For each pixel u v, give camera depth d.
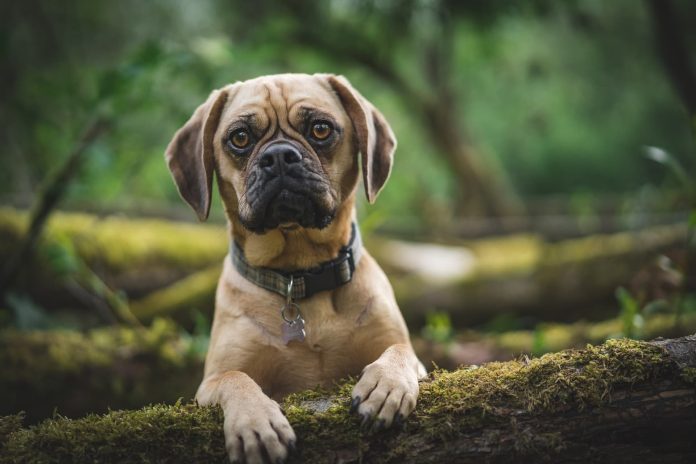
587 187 5.04
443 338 1.51
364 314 1.01
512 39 3.32
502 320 1.76
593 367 0.86
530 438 0.84
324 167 1.00
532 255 1.99
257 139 1.00
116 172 1.82
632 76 3.88
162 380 1.39
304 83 1.03
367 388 0.86
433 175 4.02
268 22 2.57
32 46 2.44
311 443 0.85
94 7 2.68
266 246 1.01
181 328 1.73
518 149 4.84
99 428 0.86
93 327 1.63
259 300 1.01
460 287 1.84
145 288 1.79
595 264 1.78
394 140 1.07
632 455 0.84
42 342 1.39
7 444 0.87
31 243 1.51
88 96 1.82
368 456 0.84
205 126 1.03
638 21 3.32
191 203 1.04
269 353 1.00
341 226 1.02
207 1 2.97
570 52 3.65
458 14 2.40
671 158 1.36
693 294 1.43
